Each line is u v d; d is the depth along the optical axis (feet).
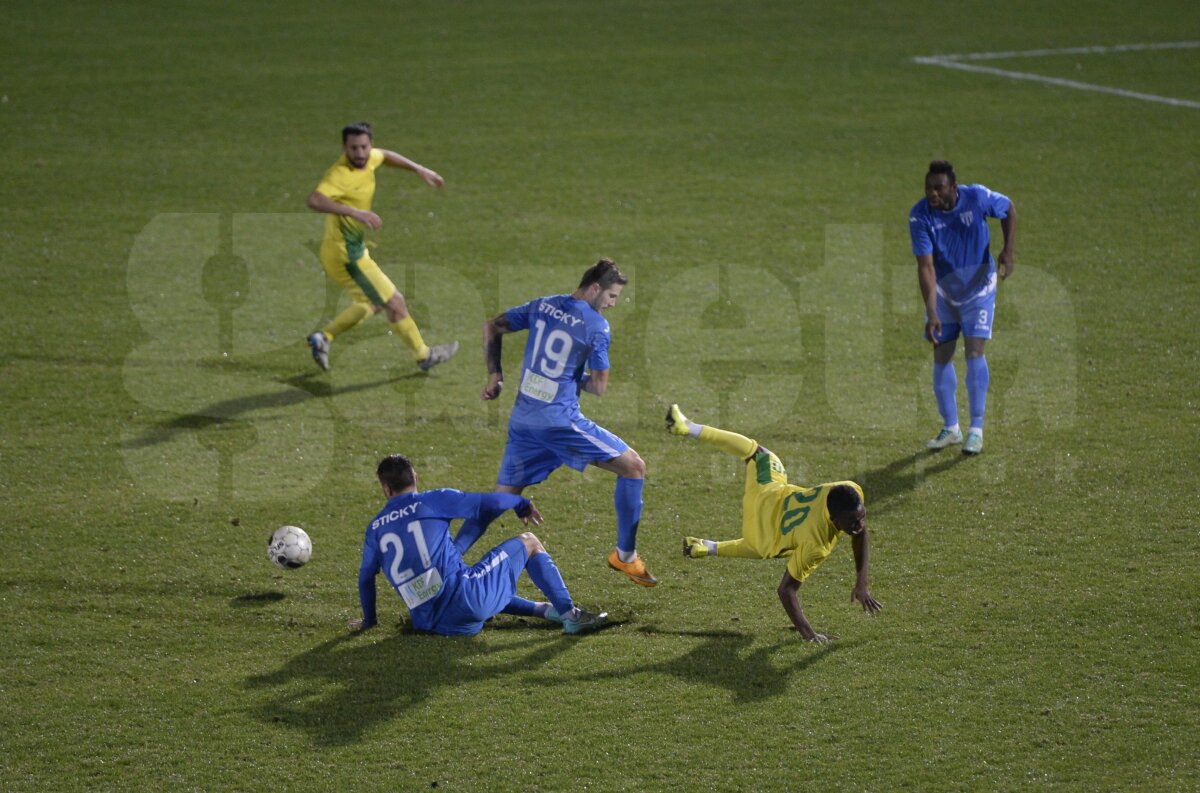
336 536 93.50
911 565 87.45
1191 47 264.52
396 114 222.48
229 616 82.02
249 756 67.26
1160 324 130.72
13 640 78.84
